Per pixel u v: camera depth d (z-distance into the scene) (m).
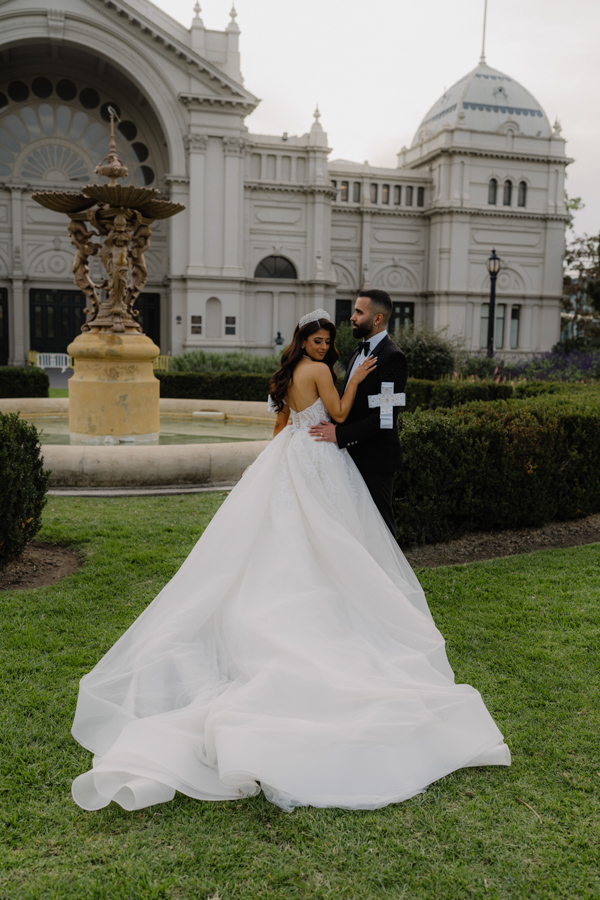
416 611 3.32
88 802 2.54
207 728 2.72
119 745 2.65
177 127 34.94
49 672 3.54
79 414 10.11
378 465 3.90
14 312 36.31
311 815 2.54
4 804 2.57
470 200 41.53
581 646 3.98
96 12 33.25
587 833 2.46
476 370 23.69
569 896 2.17
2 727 3.04
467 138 40.97
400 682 2.97
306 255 38.59
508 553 5.95
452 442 5.97
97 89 37.06
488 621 4.32
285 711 2.79
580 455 6.90
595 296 40.31
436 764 2.79
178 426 13.13
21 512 5.00
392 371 3.79
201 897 2.16
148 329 38.44
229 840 2.41
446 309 41.81
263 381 17.42
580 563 5.56
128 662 3.28
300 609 3.13
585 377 20.59
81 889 2.17
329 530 3.38
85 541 5.78
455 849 2.38
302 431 3.71
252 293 38.00
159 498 7.35
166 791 2.60
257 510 3.47
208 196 35.50
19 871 2.24
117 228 9.93
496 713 3.25
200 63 33.94
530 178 42.53
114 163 9.72
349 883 2.22
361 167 41.12
